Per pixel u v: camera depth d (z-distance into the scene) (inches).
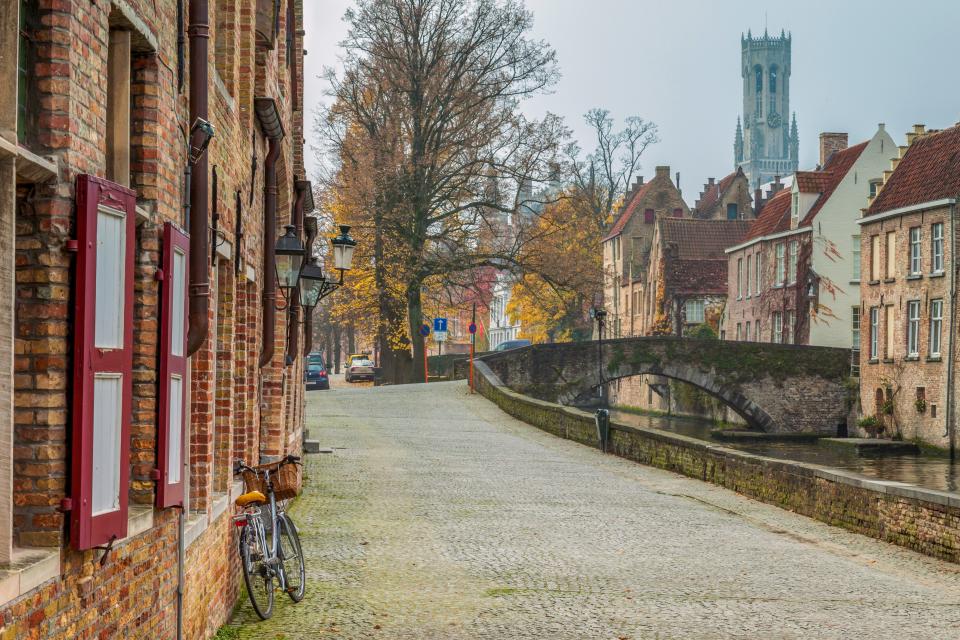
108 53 254.2
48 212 205.5
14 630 184.2
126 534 235.3
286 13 698.8
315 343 4379.9
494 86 2094.0
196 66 326.6
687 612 439.8
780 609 451.8
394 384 2274.9
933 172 2070.6
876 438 2151.8
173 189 297.1
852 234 2576.3
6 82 184.7
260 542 399.5
